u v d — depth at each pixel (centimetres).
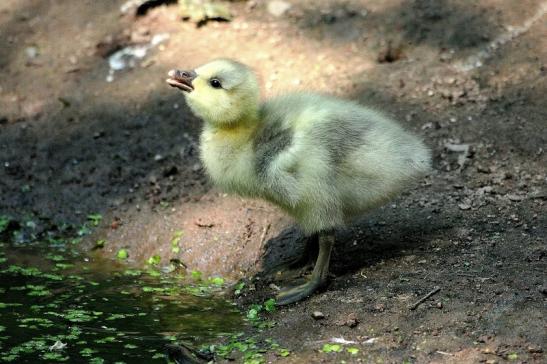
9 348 916
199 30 1609
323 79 1437
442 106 1347
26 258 1190
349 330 902
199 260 1163
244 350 896
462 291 939
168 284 1113
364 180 992
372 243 1097
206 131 1052
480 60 1426
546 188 1158
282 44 1541
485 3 1534
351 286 999
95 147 1395
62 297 1063
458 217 1117
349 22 1567
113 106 1473
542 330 855
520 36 1456
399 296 948
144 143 1391
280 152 980
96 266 1176
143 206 1270
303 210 1002
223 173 1027
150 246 1205
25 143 1416
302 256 1097
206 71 1022
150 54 1571
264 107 1045
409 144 1011
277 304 1000
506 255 1011
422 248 1060
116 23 1636
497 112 1316
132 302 1050
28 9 1684
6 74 1555
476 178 1202
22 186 1336
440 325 884
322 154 971
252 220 1190
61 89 1520
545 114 1291
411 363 830
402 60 1467
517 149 1241
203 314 1012
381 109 1329
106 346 924
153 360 894
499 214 1112
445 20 1518
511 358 820
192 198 1263
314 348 878
